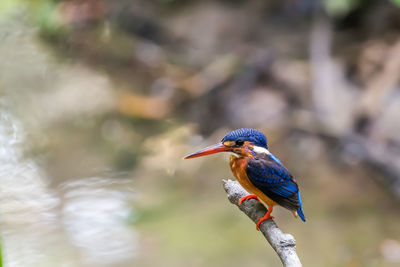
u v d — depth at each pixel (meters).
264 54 14.84
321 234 9.62
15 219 10.18
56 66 15.69
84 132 13.26
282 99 13.91
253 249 9.09
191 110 14.23
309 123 13.00
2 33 16.61
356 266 8.69
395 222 9.87
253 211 5.50
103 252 9.16
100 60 16.27
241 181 5.89
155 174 11.86
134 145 12.88
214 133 13.41
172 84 14.98
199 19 17.17
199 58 15.84
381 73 13.51
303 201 10.79
